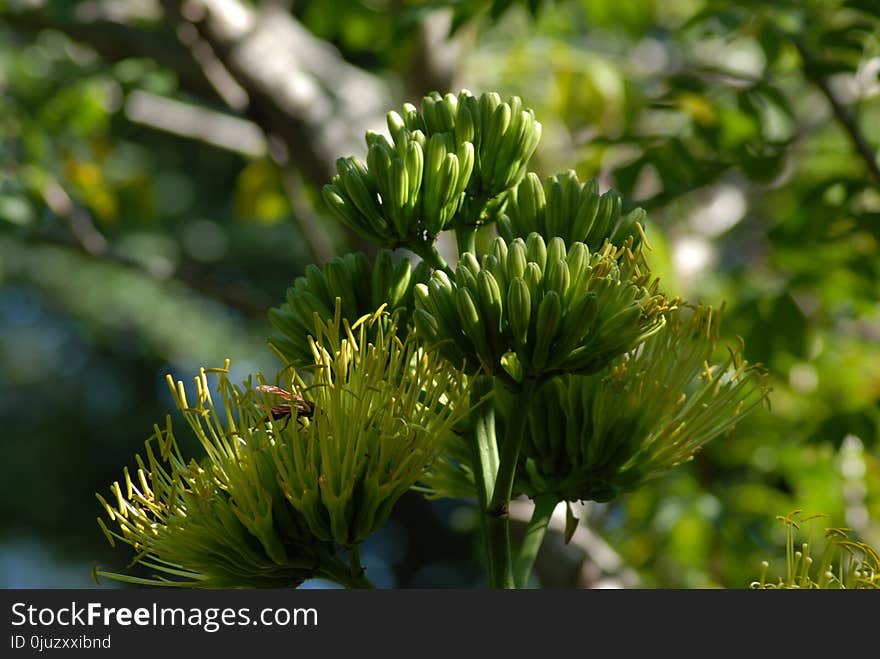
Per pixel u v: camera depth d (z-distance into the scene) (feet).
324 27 17.22
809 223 13.64
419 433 6.14
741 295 14.35
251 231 45.21
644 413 6.77
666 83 13.92
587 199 6.65
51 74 19.83
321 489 6.00
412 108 7.06
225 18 14.74
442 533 57.62
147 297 41.24
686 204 17.42
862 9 12.59
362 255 6.92
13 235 16.57
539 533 6.82
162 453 6.38
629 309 6.00
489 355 6.07
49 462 50.42
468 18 13.41
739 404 6.99
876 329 19.88
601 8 17.24
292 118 14.64
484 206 6.96
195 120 19.24
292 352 6.88
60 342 51.03
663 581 17.57
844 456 16.49
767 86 13.61
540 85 20.12
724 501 17.29
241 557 6.29
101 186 20.66
